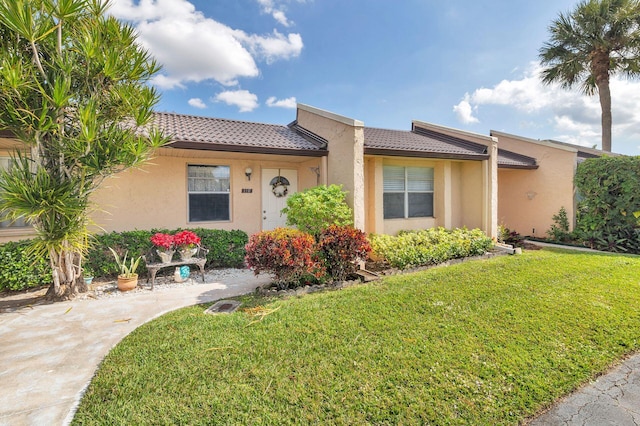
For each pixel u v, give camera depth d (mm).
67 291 5602
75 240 5242
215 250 7715
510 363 3326
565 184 11539
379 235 8625
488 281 6238
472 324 4262
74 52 5258
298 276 6062
